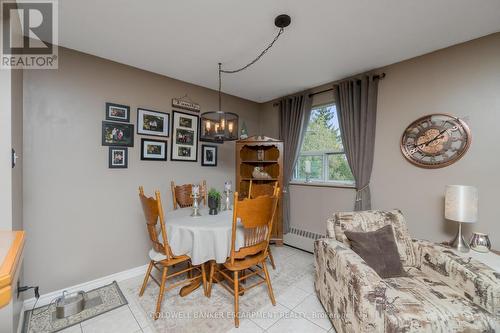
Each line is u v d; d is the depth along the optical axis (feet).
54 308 6.37
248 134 12.62
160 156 9.16
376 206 8.59
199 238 6.30
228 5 5.24
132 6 5.25
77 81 7.20
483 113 6.45
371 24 5.94
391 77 8.28
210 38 6.62
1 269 2.48
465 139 6.72
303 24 5.95
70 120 7.06
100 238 7.68
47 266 6.70
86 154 7.36
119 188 8.08
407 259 6.01
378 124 8.59
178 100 9.67
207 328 5.62
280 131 11.94
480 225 6.49
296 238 11.12
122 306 6.48
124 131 8.18
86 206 7.39
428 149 7.36
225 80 9.78
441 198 7.17
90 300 6.75
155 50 7.29
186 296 6.95
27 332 5.45
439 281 5.17
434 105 7.31
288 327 5.65
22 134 6.09
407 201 7.87
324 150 10.60
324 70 8.76
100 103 7.65
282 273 8.51
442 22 5.84
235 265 6.13
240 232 6.46
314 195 10.57
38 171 6.50
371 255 5.51
